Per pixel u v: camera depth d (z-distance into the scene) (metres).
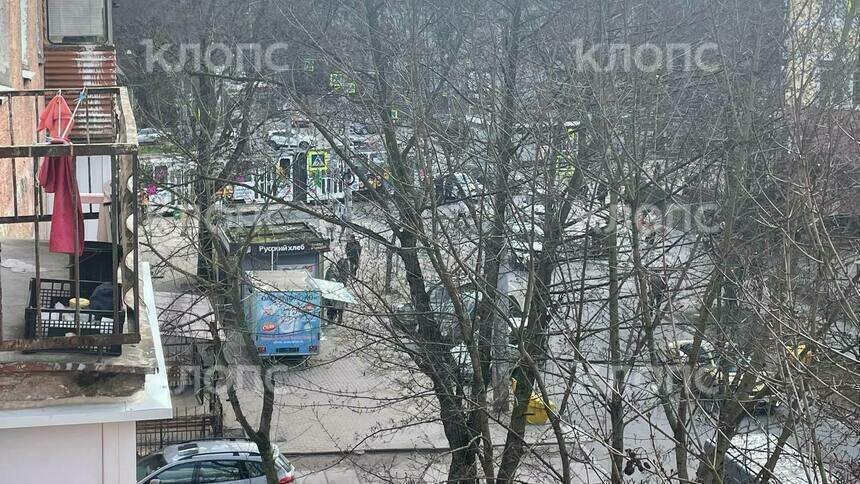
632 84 11.80
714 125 11.83
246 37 17.58
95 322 4.82
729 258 10.78
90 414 4.66
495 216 12.48
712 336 11.74
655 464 8.59
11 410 4.59
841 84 10.60
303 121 15.43
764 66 11.32
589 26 12.17
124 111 5.35
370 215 17.80
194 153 15.82
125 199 5.38
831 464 9.73
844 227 11.44
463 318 11.51
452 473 12.70
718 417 11.07
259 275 20.83
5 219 5.97
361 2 14.89
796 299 10.07
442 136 11.88
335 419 19.45
